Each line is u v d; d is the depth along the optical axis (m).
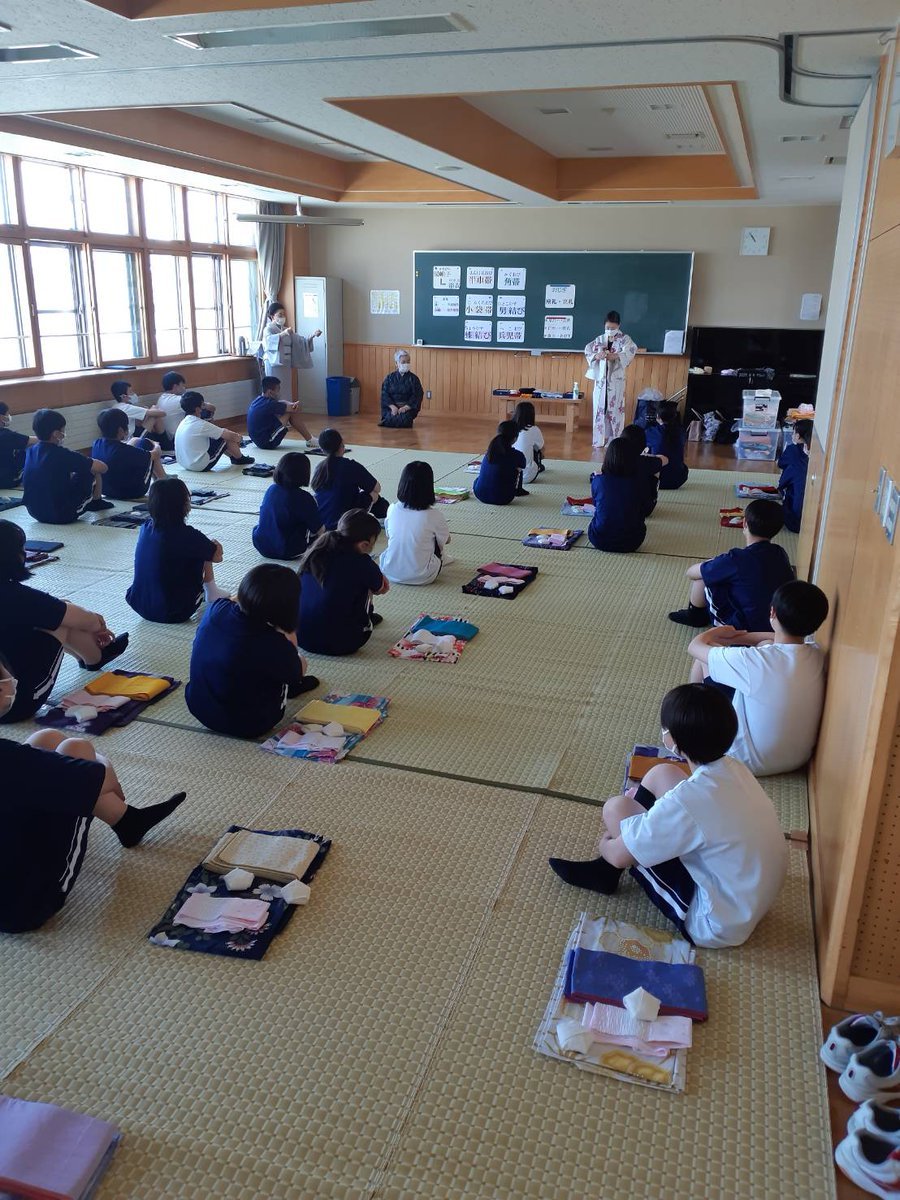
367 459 8.21
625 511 5.28
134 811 2.41
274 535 5.04
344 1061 1.78
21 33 3.63
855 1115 1.62
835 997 1.93
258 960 2.04
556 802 2.72
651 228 10.38
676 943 2.12
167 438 8.16
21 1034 1.83
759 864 2.03
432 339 11.44
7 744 1.99
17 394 7.57
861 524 2.36
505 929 2.17
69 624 3.14
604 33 3.46
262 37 3.65
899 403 1.90
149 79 4.45
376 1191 1.52
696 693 2.04
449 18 3.33
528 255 10.77
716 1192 1.53
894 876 1.82
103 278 8.73
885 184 2.80
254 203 10.76
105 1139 1.56
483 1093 1.71
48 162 7.79
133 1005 1.91
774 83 4.21
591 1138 1.62
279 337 10.45
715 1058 1.81
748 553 3.68
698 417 10.59
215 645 2.92
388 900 2.26
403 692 3.46
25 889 2.06
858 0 2.97
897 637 1.66
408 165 7.21
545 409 11.13
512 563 5.15
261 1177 1.54
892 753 1.74
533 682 3.56
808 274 10.04
